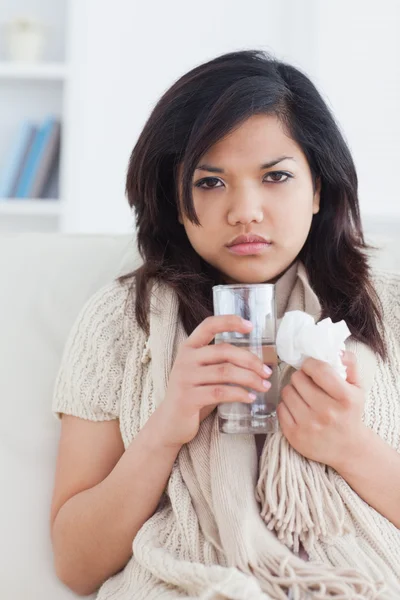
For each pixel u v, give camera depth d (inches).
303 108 42.1
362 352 42.2
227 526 36.7
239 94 39.9
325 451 37.7
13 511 45.0
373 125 104.1
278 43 108.2
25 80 110.7
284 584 35.3
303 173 41.7
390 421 41.3
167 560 35.9
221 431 36.4
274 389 36.1
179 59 109.3
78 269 51.3
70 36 106.7
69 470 42.9
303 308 44.2
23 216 111.7
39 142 107.8
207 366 36.7
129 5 108.8
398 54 104.2
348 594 34.3
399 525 38.9
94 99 108.6
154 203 45.5
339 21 104.9
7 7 113.0
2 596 43.4
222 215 40.3
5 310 49.8
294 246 41.4
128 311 45.6
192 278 44.4
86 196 107.9
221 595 33.3
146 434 39.4
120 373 44.0
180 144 43.0
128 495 39.2
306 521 36.9
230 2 108.9
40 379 48.2
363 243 47.0
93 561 40.6
